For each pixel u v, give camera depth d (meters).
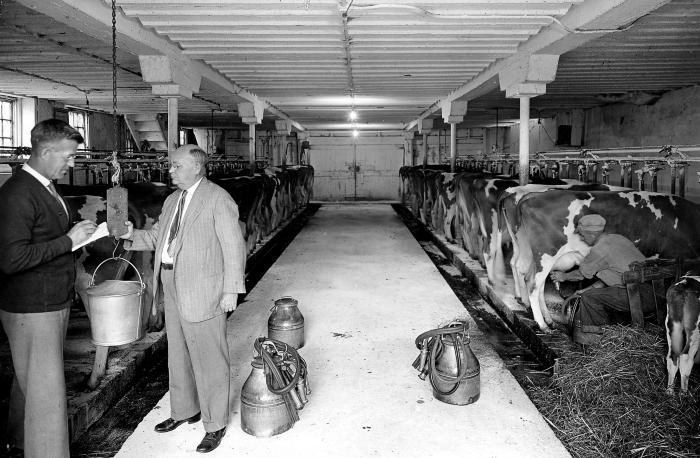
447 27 4.87
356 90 9.06
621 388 3.12
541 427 2.92
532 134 15.82
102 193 4.39
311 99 10.47
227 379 2.76
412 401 3.22
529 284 4.39
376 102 10.94
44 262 2.23
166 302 2.79
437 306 5.27
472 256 7.18
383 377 3.57
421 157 20.14
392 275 6.70
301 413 3.07
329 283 6.27
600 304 3.79
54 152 2.27
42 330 2.25
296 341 4.04
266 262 7.96
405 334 4.42
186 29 4.80
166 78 5.34
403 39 5.16
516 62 5.72
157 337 4.19
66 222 2.43
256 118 9.87
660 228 4.42
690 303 2.85
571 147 12.52
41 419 2.27
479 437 2.82
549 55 5.33
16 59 6.59
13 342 2.25
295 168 15.31
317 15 4.43
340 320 4.80
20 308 2.21
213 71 6.94
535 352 4.11
